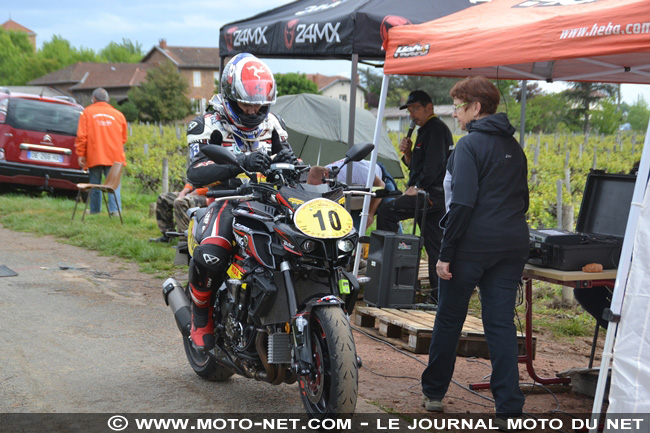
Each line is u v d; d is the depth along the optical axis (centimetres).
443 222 411
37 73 10888
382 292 637
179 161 1922
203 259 399
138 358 497
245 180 415
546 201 1330
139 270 803
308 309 355
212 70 8988
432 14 653
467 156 388
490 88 404
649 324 338
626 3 381
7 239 959
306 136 1216
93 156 1142
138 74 8456
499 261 395
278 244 366
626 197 488
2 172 1280
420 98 698
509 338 397
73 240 957
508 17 498
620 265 348
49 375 453
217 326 420
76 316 596
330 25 666
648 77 673
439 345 414
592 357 498
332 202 364
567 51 413
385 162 1221
